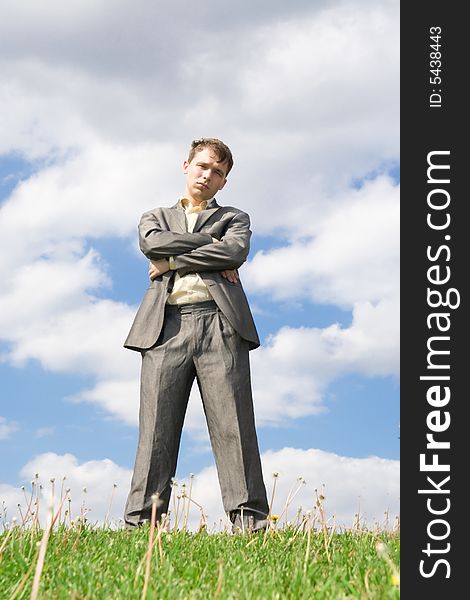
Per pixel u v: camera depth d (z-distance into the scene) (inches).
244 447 166.6
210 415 169.0
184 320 169.3
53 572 105.4
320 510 124.6
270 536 145.9
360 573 100.4
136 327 171.6
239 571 105.1
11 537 124.3
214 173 180.1
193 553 122.4
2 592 94.0
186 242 168.2
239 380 168.9
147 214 179.9
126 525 163.3
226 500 166.1
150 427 166.4
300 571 99.0
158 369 167.5
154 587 95.3
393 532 146.9
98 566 109.5
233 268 171.9
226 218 179.5
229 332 170.2
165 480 166.2
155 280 172.7
